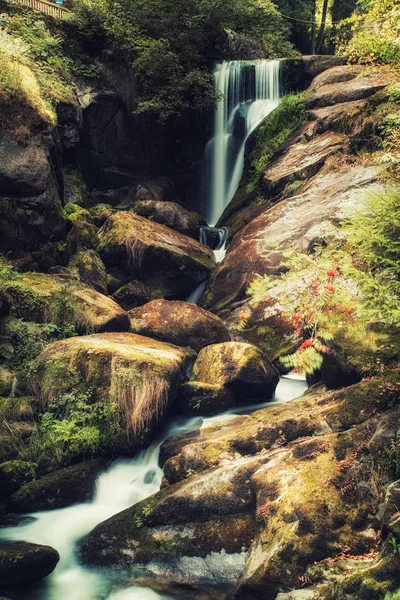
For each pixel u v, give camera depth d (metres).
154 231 13.02
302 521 5.77
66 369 8.49
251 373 8.94
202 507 6.44
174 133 17.64
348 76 16.66
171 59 16.45
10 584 6.05
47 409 8.37
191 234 14.48
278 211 12.87
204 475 6.68
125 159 16.66
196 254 13.13
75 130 14.38
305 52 31.75
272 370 9.21
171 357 8.87
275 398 9.30
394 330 7.48
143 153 17.03
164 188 17.06
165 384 8.19
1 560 5.99
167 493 6.73
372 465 6.04
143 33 17.45
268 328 10.84
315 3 31.48
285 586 5.48
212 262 13.34
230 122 18.27
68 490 7.41
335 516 5.77
